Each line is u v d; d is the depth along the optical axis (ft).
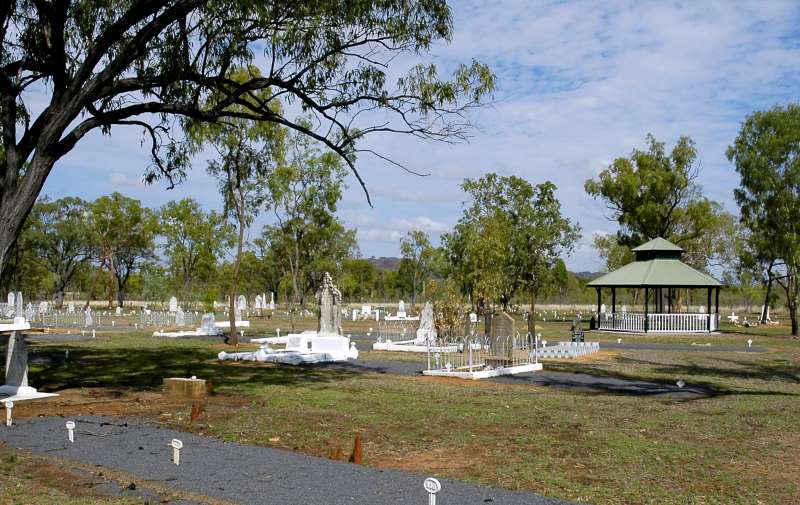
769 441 37.19
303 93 52.95
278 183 121.80
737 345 124.16
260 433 38.09
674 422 43.04
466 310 109.81
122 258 274.98
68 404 47.34
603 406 49.80
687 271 168.66
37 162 43.96
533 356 82.94
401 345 103.14
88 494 25.54
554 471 30.42
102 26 55.31
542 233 181.16
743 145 178.19
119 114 48.24
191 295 270.46
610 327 163.94
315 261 167.12
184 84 54.70
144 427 38.65
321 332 89.92
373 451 34.30
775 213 171.83
